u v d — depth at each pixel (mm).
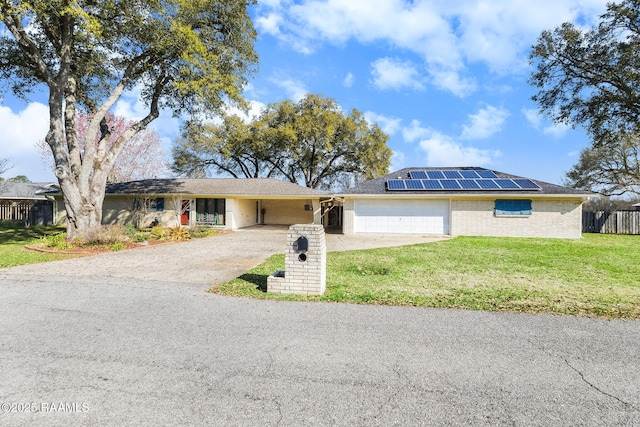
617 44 16078
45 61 14195
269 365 3283
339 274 7727
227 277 7371
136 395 2738
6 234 16531
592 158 24453
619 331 4184
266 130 30656
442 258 10078
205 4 12781
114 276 7406
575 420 2445
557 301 5496
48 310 4977
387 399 2703
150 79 15016
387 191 17672
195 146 30828
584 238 15828
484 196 16359
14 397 2695
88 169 12922
